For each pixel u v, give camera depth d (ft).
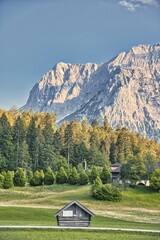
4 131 583.99
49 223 226.17
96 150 620.90
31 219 267.80
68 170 500.33
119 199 367.04
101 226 216.33
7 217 271.90
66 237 169.99
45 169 570.87
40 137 625.82
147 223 270.67
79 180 465.88
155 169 438.40
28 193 419.13
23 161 561.84
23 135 625.41
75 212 212.02
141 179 451.53
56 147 637.30
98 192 374.63
